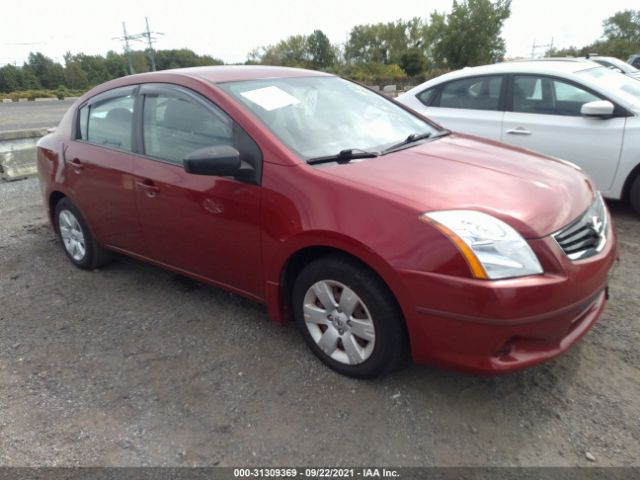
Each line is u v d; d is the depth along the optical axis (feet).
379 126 11.05
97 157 12.08
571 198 8.51
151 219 11.10
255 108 9.82
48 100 164.45
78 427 8.14
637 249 13.89
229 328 10.80
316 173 8.57
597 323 10.36
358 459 7.32
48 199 14.25
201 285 12.85
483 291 7.07
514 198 8.05
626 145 15.46
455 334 7.44
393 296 7.95
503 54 152.76
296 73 12.05
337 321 8.74
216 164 8.66
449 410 8.16
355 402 8.41
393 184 8.25
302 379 9.04
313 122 10.19
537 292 7.14
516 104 17.74
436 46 158.40
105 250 13.60
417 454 7.36
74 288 13.06
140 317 11.44
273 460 7.36
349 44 255.91
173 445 7.70
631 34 227.40
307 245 8.45
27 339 10.77
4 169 24.71
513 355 7.52
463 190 8.21
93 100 12.73
